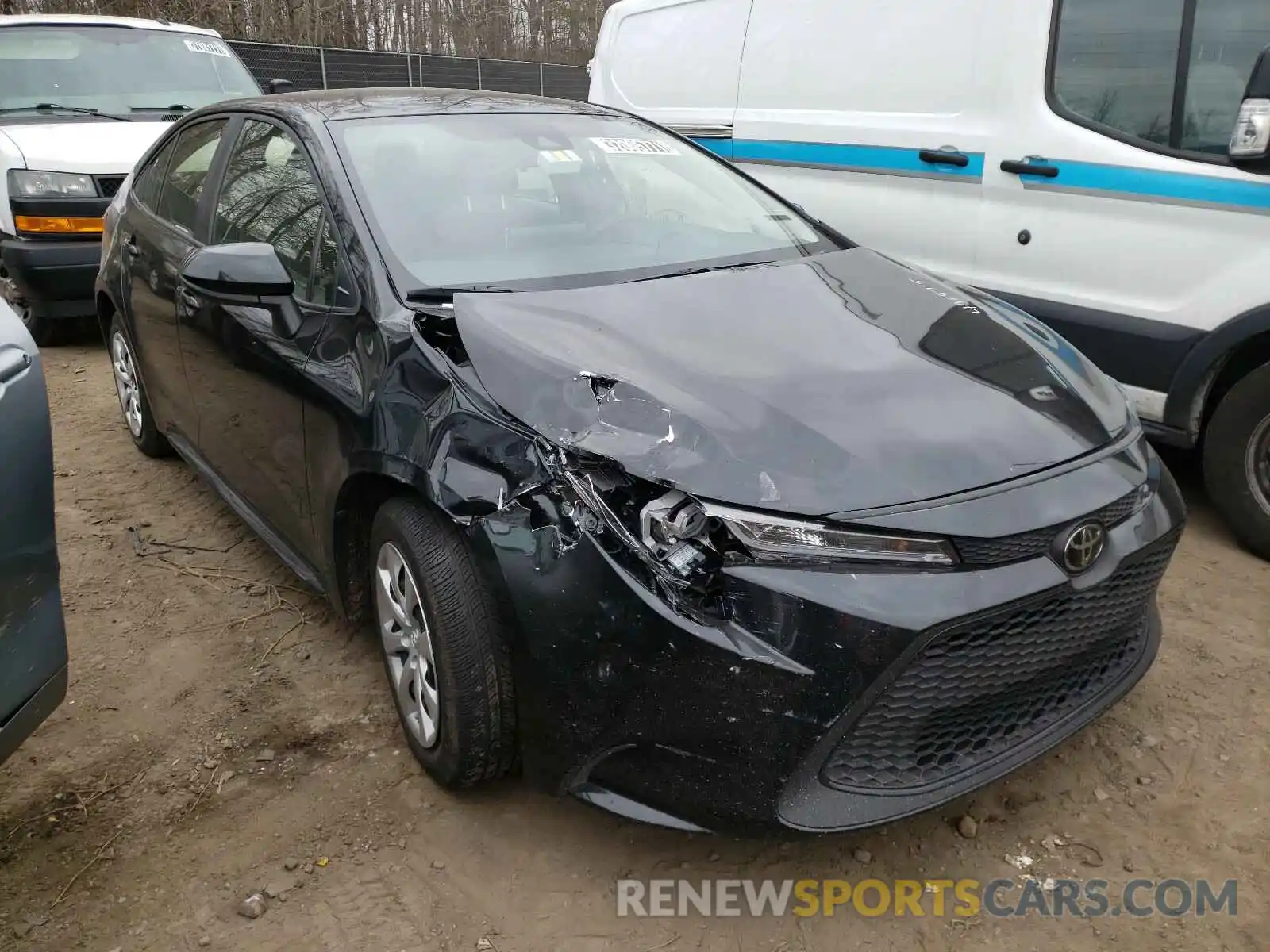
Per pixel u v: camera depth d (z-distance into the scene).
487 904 2.23
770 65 5.30
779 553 1.96
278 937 2.15
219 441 3.59
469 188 3.09
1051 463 2.20
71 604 3.49
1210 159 3.59
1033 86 4.09
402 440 2.38
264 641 3.25
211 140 3.86
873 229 4.88
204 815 2.50
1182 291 3.70
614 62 6.41
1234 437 3.62
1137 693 2.92
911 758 2.09
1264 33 3.45
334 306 2.79
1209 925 2.16
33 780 2.63
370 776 2.63
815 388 2.27
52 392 5.86
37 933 2.17
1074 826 2.44
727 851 2.37
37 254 6.11
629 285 2.82
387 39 24.69
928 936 2.15
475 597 2.25
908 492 2.02
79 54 7.18
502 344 2.40
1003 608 2.02
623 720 2.04
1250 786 2.56
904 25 4.60
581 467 2.10
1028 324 2.93
